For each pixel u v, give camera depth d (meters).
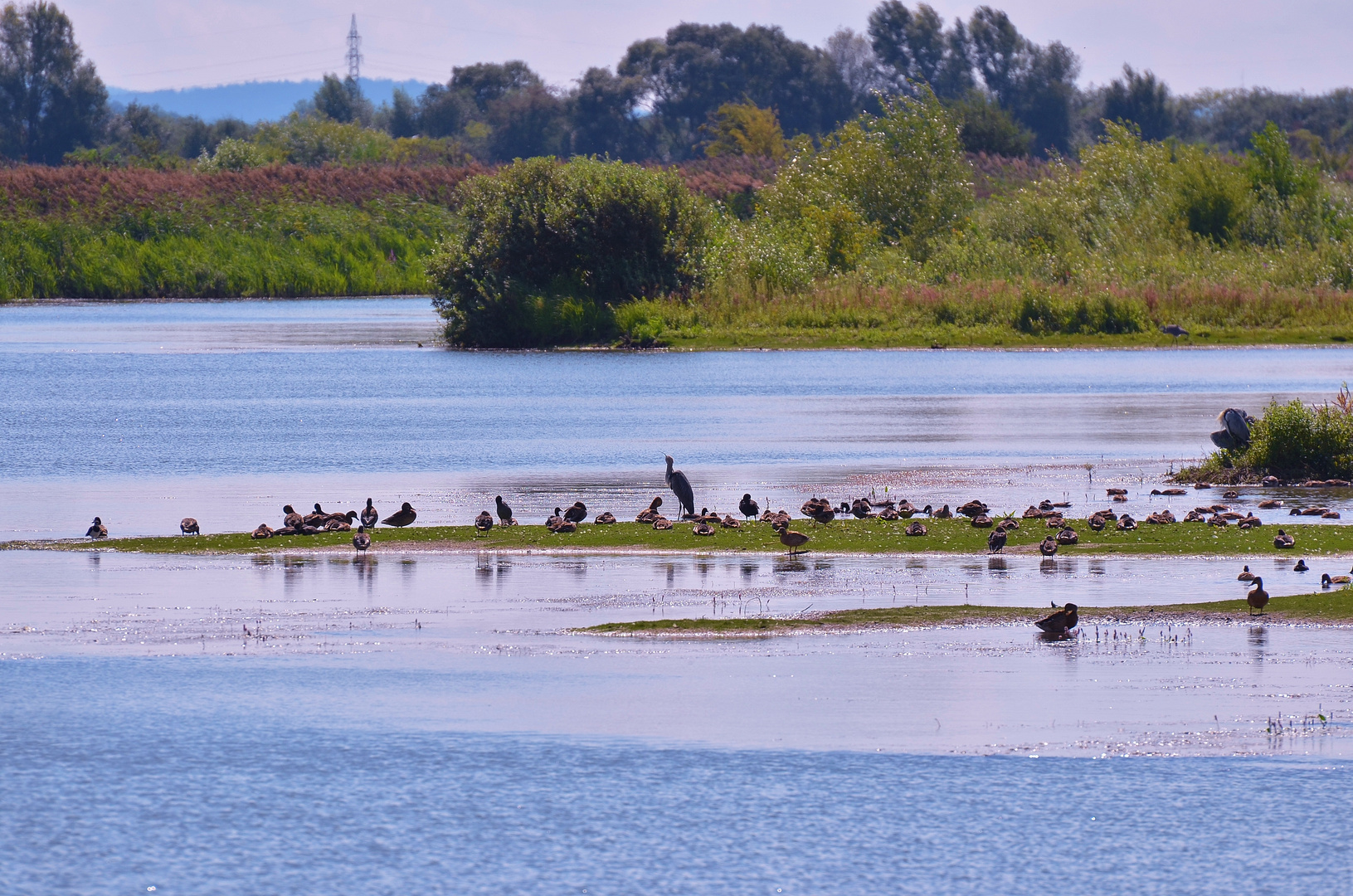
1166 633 14.12
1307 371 42.34
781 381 40.50
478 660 13.37
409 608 15.24
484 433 29.73
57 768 10.73
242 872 9.13
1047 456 26.48
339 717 11.80
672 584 16.33
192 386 38.78
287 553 18.12
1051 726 11.51
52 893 8.84
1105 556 17.78
